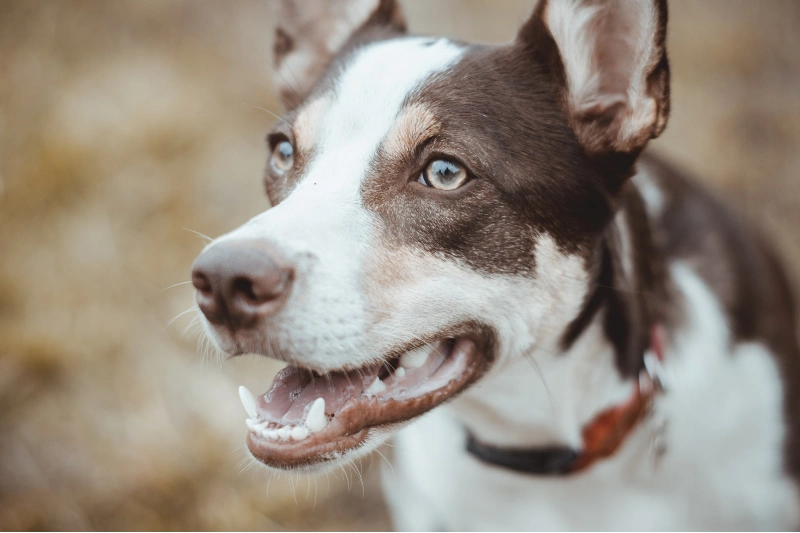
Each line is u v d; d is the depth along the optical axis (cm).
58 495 68
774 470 56
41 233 88
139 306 81
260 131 103
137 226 89
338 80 50
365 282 45
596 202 50
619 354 52
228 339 44
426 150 47
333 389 46
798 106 104
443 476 56
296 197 47
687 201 60
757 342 57
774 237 87
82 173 94
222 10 125
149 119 102
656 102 49
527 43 51
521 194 48
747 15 118
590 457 53
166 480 68
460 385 48
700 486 56
